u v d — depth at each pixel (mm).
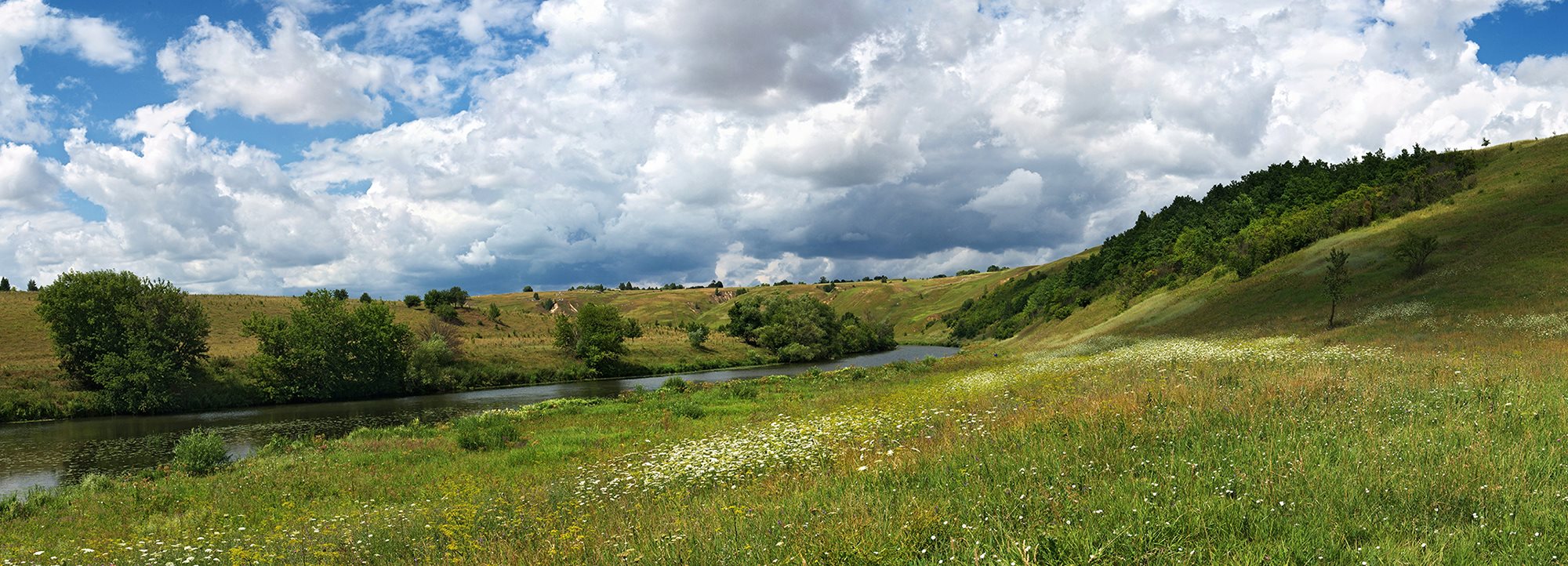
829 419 18500
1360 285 52094
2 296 81125
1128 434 9430
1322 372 14281
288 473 21859
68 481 27172
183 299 57125
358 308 65500
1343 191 99562
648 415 32438
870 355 112312
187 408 52750
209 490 19844
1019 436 10141
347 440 30344
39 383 51531
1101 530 5828
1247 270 70438
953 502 7156
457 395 61125
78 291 52875
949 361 55406
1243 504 6188
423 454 24438
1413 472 6629
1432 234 60031
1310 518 5766
